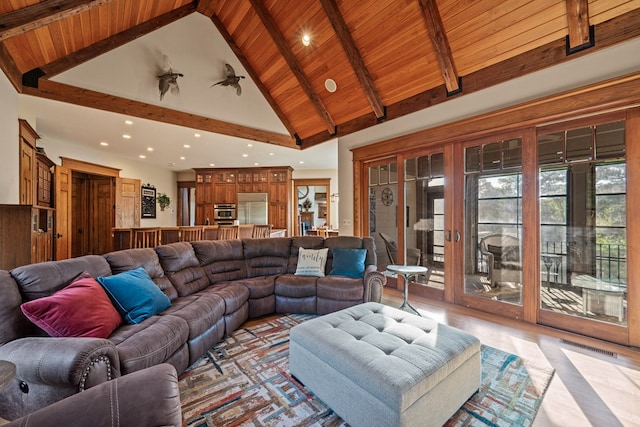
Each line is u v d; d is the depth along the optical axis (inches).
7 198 114.3
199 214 332.2
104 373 53.4
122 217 265.3
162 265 109.3
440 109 143.6
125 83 152.2
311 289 127.0
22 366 50.1
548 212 113.5
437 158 148.8
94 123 169.0
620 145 97.3
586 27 96.9
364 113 180.9
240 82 193.6
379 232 180.5
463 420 62.0
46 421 34.6
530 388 72.8
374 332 71.8
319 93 184.1
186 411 65.4
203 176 332.8
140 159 281.6
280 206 321.4
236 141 209.8
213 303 97.3
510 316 122.3
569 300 108.8
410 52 137.7
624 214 97.1
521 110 115.3
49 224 151.7
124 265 92.2
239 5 158.2
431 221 152.5
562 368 82.1
